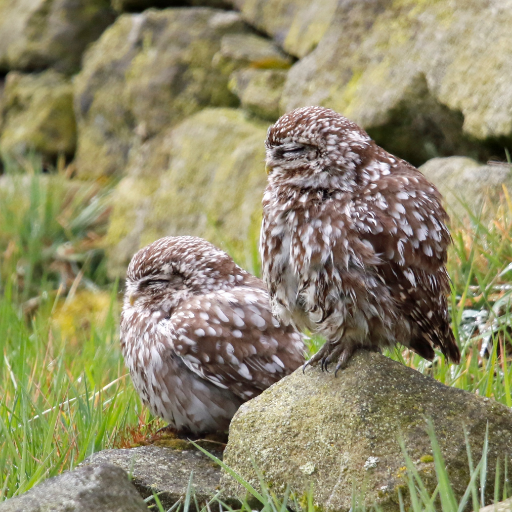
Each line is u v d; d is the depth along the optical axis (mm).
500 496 5594
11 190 18234
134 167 17000
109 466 5887
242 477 6309
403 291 6492
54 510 5492
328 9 14602
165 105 16906
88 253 16672
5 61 21266
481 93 11312
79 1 20406
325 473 6012
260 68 15609
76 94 19453
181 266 8039
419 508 5055
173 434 7973
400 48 12711
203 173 15250
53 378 9039
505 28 11344
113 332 11445
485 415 5914
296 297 6848
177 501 6230
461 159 11492
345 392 6285
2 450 7289
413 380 6238
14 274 15891
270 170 6879
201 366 7613
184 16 17094
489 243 9773
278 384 6680
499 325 8641
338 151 6594
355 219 6383
